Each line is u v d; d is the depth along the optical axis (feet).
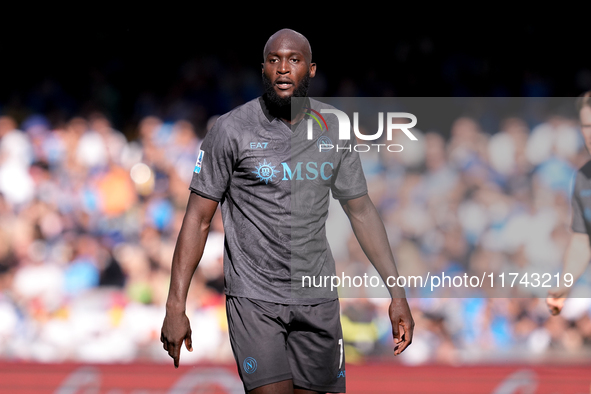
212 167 29.66
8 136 76.23
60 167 75.61
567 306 56.75
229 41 93.20
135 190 74.69
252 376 29.37
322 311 30.86
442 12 90.38
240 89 90.84
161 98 89.81
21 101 89.45
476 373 50.57
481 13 89.35
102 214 72.90
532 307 56.70
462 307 56.49
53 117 85.10
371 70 90.33
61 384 52.85
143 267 69.41
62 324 63.36
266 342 29.48
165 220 72.54
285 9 92.32
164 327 29.53
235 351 29.99
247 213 29.96
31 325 63.52
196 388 52.19
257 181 29.60
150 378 52.39
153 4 92.48
